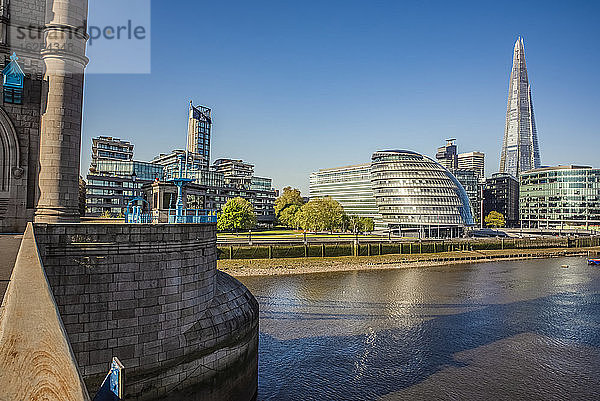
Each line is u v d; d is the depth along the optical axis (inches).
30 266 277.7
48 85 960.3
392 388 1109.7
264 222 7071.9
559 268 3683.6
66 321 681.6
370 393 1075.9
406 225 6648.6
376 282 2755.9
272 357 1310.3
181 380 789.2
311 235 5068.9
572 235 6658.5
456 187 6894.7
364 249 3954.2
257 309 1068.5
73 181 982.4
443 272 3334.2
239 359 927.0
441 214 6609.3
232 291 1013.8
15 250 639.8
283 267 3235.7
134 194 5162.4
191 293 824.3
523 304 2135.8
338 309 1961.1
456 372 1220.5
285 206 6653.5
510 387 1127.6
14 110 954.7
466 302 2165.4
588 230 7411.4
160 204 1238.3
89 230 700.0
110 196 4995.1
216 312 894.4
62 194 960.3
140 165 5300.2
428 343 1480.1
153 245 760.3
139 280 745.6
